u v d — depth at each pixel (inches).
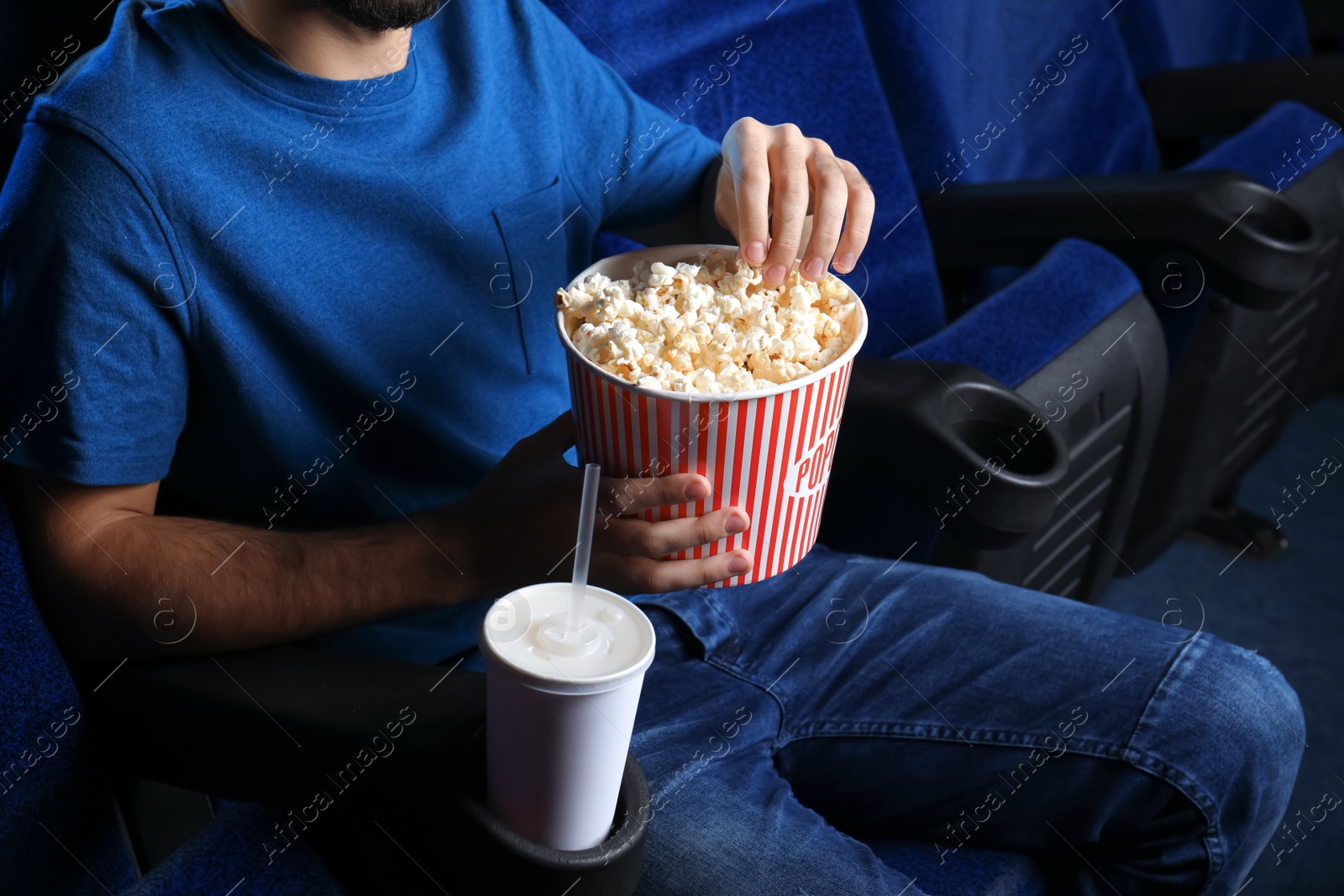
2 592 24.1
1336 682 56.0
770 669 33.1
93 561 25.0
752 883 24.9
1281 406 63.3
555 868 20.6
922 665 32.5
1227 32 74.1
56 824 24.7
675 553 25.5
